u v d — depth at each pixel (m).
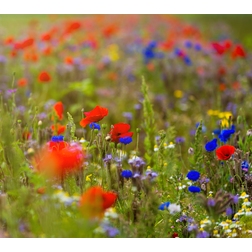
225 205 2.05
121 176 2.37
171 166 2.95
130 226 2.14
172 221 2.44
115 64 8.24
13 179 2.31
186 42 8.97
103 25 12.89
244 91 5.75
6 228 2.15
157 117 5.35
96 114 2.52
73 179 2.36
